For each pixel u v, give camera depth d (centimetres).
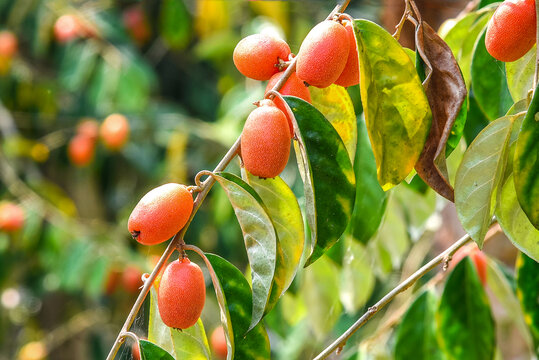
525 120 59
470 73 75
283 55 64
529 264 75
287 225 66
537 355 79
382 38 62
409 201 90
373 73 63
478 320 80
